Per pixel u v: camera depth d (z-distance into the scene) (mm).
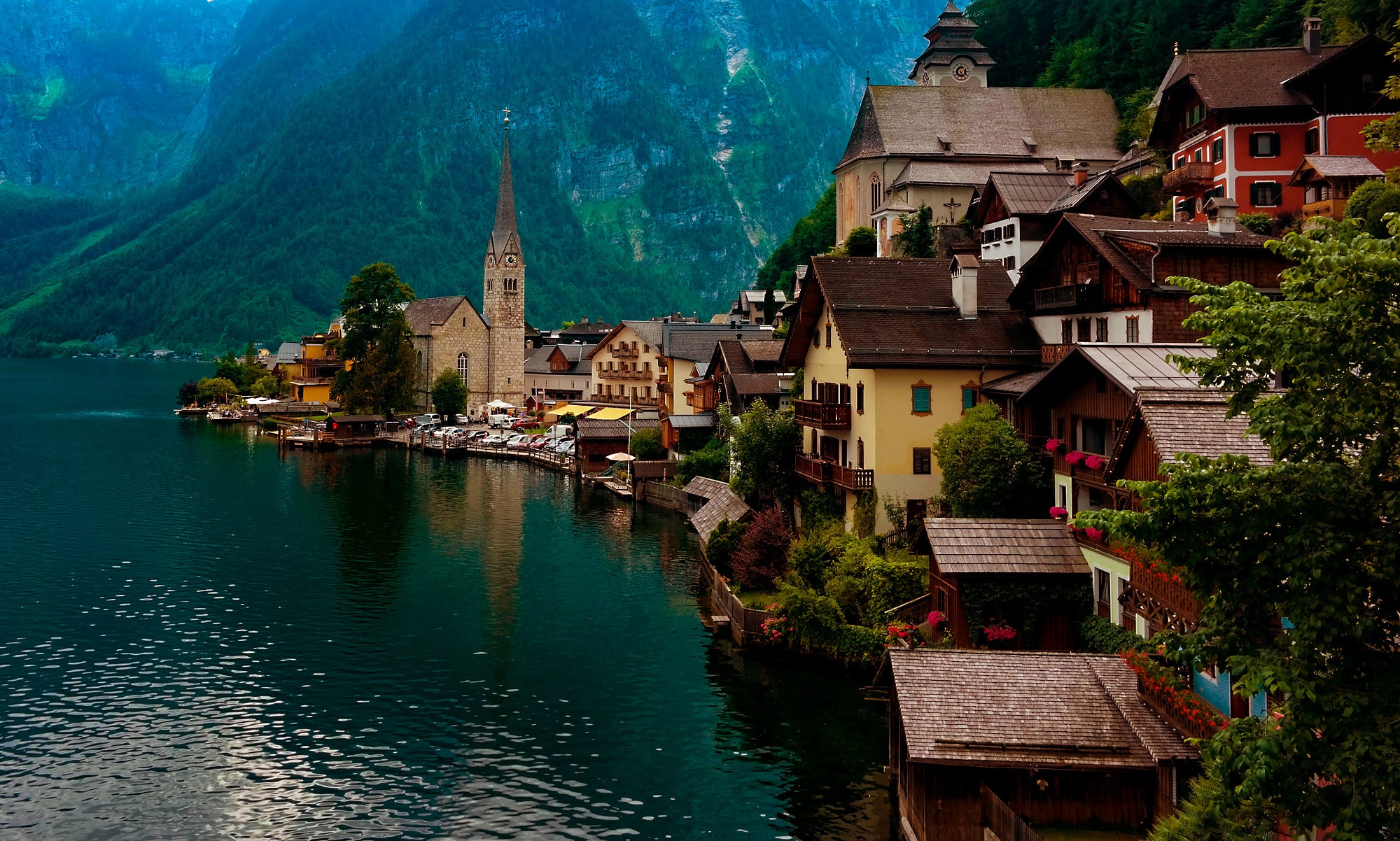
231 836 36750
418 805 39031
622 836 36656
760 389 89938
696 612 62656
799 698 48438
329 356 199500
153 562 74812
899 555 54250
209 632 58844
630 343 151500
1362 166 74375
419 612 62938
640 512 96062
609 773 41375
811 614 51594
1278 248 18734
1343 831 16594
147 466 124000
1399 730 16797
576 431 126188
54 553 77125
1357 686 17844
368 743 44281
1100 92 139500
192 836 36781
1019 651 35719
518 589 68062
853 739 43938
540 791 39938
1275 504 18219
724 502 74375
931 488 58375
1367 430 17938
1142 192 97312
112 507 96188
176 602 64812
